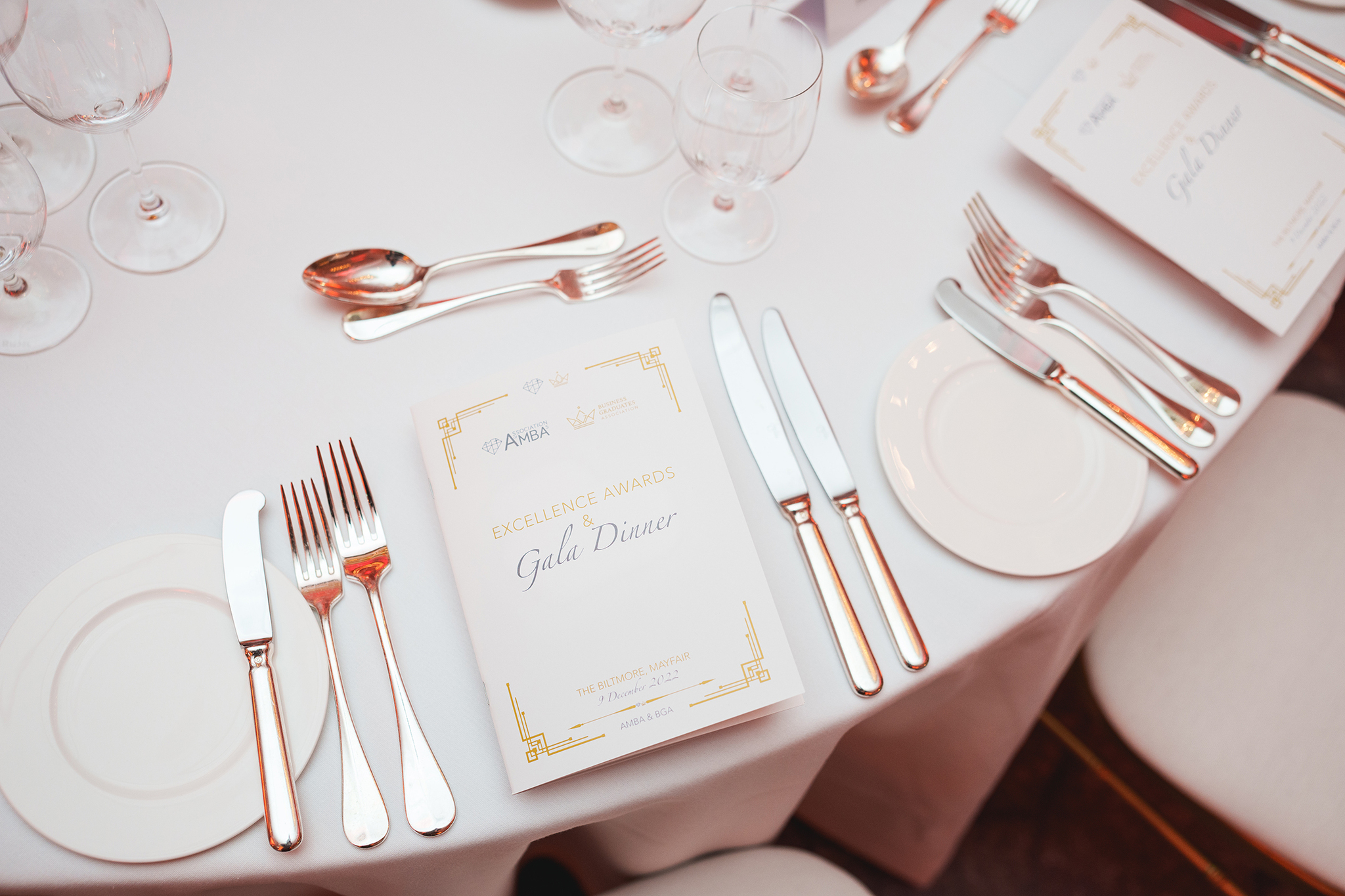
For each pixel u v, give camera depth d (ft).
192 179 2.54
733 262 2.53
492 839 1.91
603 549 2.06
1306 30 2.89
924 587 2.16
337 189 2.57
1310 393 5.67
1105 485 2.26
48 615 1.98
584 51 2.85
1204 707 3.19
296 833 1.84
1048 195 2.68
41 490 2.18
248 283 2.43
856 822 3.92
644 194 2.64
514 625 2.00
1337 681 3.15
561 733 1.93
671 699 1.95
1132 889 4.65
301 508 2.17
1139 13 2.72
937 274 2.56
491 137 2.68
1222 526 3.40
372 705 2.00
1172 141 2.59
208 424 2.27
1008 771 4.85
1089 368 2.39
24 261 2.12
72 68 2.04
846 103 2.79
